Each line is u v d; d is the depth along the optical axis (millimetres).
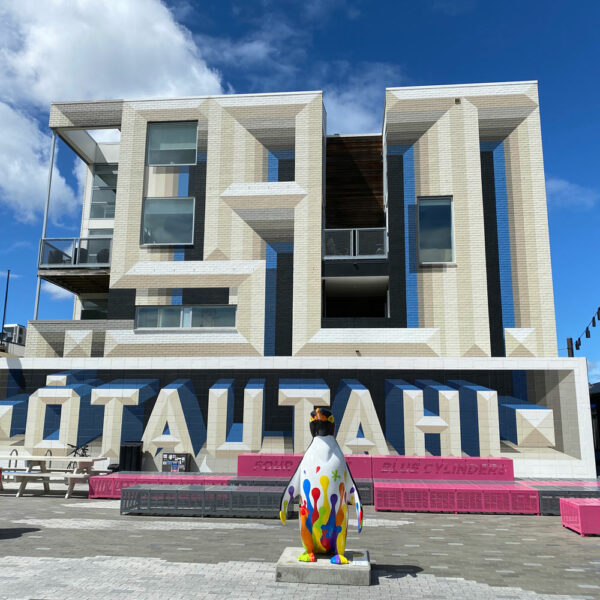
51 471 16578
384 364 19000
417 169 21453
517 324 20047
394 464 15648
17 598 5715
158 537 9508
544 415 18109
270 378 19219
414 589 6258
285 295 20969
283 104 22484
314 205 21609
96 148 26984
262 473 15688
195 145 22828
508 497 13312
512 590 6285
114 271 21719
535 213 20750
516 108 21469
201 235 21766
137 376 19656
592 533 10117
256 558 7789
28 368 20031
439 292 20453
